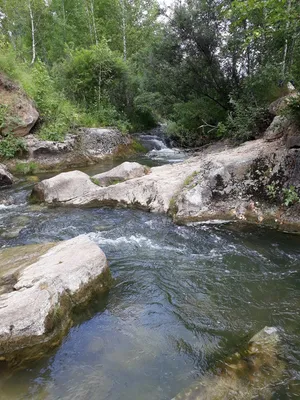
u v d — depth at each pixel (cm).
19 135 1112
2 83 1159
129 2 2402
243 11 475
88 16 2292
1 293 325
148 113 1994
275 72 916
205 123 1225
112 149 1337
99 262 388
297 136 586
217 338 305
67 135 1234
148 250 503
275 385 245
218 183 634
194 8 1107
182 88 1249
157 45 1224
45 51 2512
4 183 895
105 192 725
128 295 379
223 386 245
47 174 1046
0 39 1474
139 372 263
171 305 360
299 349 285
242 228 566
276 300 365
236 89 1124
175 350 289
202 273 430
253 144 754
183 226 586
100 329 317
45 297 304
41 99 1274
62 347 289
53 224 622
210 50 1130
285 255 471
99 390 245
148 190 697
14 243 542
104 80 1680
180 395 237
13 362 266
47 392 243
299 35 641
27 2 2261
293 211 558
